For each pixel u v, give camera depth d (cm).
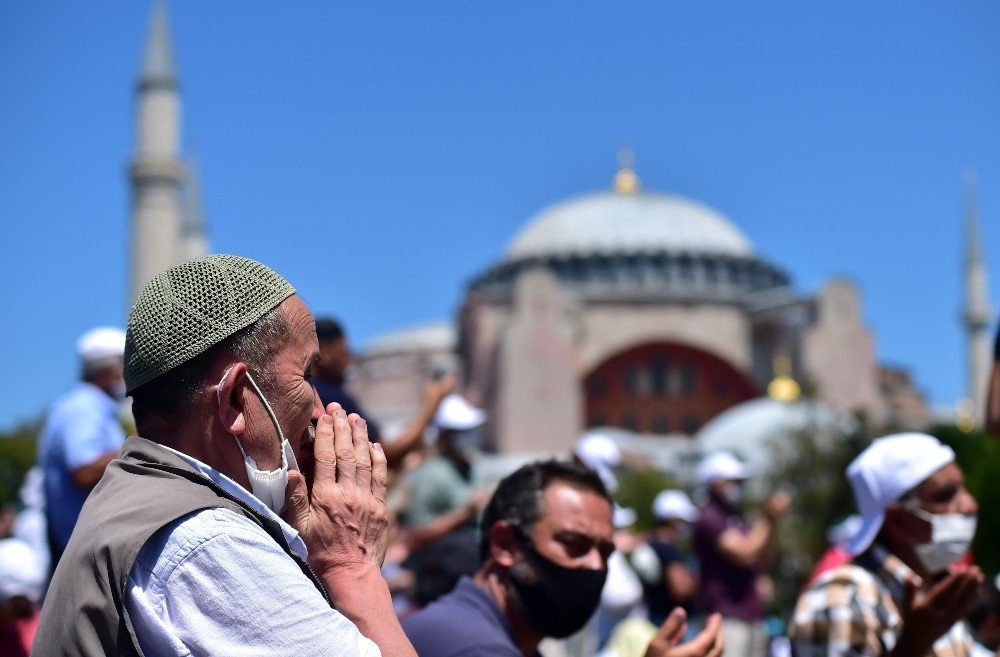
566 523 470
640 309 8638
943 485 525
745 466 1336
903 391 10681
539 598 472
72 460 723
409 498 1102
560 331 7644
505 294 8438
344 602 288
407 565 964
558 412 7519
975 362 9250
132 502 267
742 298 8844
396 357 10138
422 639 468
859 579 514
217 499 273
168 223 6075
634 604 1131
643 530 6425
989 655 747
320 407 319
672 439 8462
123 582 251
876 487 533
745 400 8925
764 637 1702
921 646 464
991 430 578
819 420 4450
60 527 734
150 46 6200
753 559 1302
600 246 9688
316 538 295
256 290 292
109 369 752
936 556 524
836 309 8281
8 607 762
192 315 285
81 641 251
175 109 6159
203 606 255
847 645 496
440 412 1033
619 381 8894
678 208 10231
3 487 3058
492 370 7900
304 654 255
